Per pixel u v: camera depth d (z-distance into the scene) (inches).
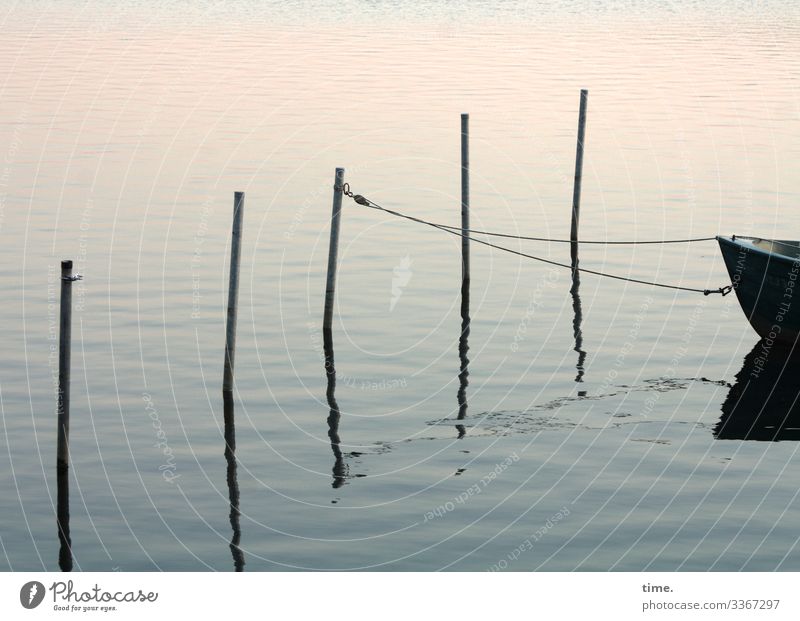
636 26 2802.7
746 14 3058.6
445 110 1840.6
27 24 2657.5
